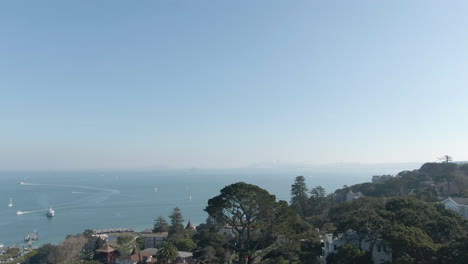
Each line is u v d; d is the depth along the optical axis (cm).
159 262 10081
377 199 12338
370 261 6394
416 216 6938
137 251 13388
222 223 6900
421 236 6038
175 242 13400
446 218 6800
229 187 6456
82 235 17275
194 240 13288
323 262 7650
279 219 6525
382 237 6456
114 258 13512
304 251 8356
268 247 7494
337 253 6781
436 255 5556
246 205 6366
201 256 9906
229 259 9012
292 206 16462
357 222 6719
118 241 15050
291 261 7731
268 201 6344
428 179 18888
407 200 7938
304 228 9656
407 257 5559
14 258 16162
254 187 6375
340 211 12500
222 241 9375
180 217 17762
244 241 6906
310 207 16612
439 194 15275
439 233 6681
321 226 13275
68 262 12975
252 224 6656
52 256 14250
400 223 6694
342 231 7112
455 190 15412
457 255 5269
